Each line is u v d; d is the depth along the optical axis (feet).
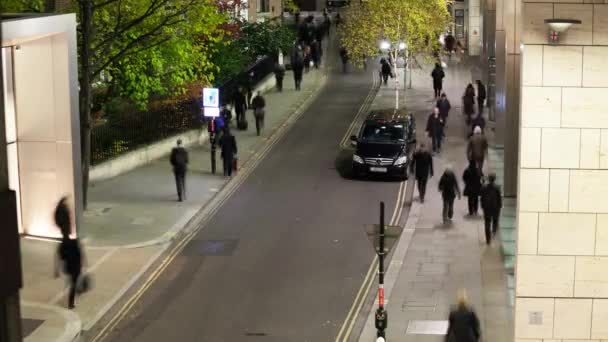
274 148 115.96
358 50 134.62
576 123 42.55
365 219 85.92
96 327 60.70
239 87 131.23
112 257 73.67
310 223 84.74
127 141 104.06
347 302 65.51
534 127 42.75
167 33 90.27
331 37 211.00
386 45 132.26
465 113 123.03
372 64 179.32
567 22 41.04
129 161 103.40
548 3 41.81
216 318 62.49
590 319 44.11
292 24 207.31
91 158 97.45
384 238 55.72
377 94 149.89
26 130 75.31
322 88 157.89
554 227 43.45
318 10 247.09
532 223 43.55
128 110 105.91
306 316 62.90
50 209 76.23
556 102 42.50
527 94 42.57
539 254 43.75
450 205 83.51
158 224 82.74
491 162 96.94
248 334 59.77
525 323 44.45
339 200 92.53
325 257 75.25
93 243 76.79
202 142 118.73
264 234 81.56
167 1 85.30
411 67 152.46
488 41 124.16
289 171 104.63
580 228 43.37
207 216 87.15
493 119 112.37
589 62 42.06
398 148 100.48
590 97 42.32
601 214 43.14
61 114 74.64
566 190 43.11
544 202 43.27
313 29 191.52
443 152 110.22
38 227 76.84
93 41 87.81
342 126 128.06
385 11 130.00
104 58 85.35
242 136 122.42
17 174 76.18
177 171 90.17
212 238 80.38
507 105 72.64
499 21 89.86
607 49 41.91
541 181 43.14
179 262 74.08
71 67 74.43
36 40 73.77
